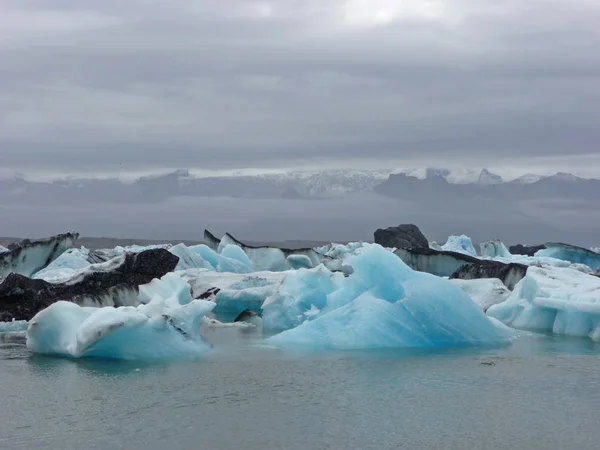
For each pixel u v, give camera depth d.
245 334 24.00
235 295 29.25
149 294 24.62
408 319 21.80
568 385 17.03
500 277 32.56
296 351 20.72
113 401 15.42
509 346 21.64
